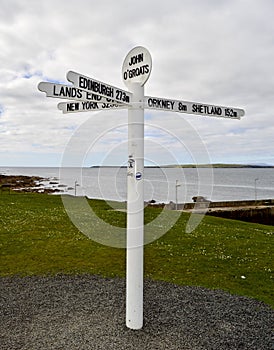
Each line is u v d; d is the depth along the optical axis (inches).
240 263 241.6
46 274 206.2
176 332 128.4
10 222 371.9
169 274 209.9
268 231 401.4
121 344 118.3
